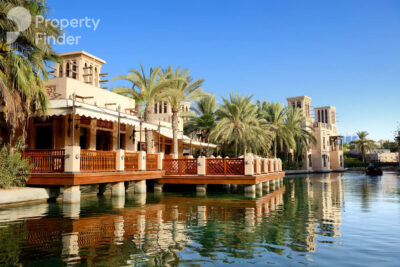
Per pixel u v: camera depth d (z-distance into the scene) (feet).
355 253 17.61
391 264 15.75
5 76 35.01
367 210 34.09
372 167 137.28
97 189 47.70
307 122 197.16
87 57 67.72
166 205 36.63
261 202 40.63
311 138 157.58
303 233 22.43
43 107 40.06
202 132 124.88
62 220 26.23
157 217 28.30
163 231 22.48
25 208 32.40
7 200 33.17
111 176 41.45
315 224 25.76
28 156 38.40
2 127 45.70
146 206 35.60
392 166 242.37
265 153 140.15
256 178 51.21
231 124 107.76
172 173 56.18
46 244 18.63
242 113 113.60
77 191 36.17
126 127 66.23
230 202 40.16
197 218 28.14
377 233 22.56
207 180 52.19
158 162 55.98
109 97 62.85
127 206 35.45
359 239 20.77
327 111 250.16
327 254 17.38
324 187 68.85
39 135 51.11
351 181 92.02
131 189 52.60
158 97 75.51
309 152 196.13
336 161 217.97
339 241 20.24
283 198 45.91
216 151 122.93
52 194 38.63
